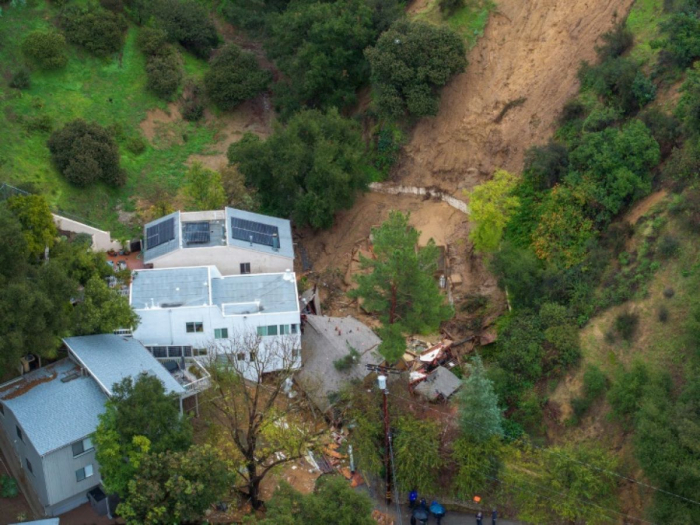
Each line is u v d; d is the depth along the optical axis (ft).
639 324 155.02
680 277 155.53
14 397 133.69
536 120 209.46
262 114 266.57
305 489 139.54
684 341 147.23
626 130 179.42
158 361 151.33
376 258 178.19
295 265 213.66
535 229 186.39
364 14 242.58
